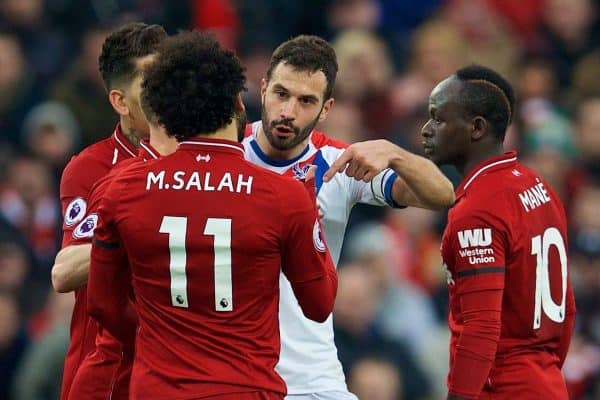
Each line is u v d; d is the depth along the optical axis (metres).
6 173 41.50
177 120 19.36
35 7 47.03
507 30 50.88
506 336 22.05
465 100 22.27
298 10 48.69
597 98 48.12
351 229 40.84
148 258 19.30
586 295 39.84
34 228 40.94
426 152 22.69
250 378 19.16
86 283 21.23
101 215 19.59
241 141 21.14
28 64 45.97
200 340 19.16
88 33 44.75
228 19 46.56
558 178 43.56
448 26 49.78
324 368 22.98
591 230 41.38
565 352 23.03
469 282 21.58
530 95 47.41
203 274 19.09
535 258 21.97
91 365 21.75
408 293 39.69
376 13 49.94
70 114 43.28
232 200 19.20
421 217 41.81
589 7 51.12
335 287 20.16
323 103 21.88
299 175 22.55
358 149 20.75
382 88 45.94
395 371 36.78
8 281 38.78
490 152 22.33
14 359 37.72
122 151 22.23
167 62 19.39
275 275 19.44
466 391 21.33
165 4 46.62
